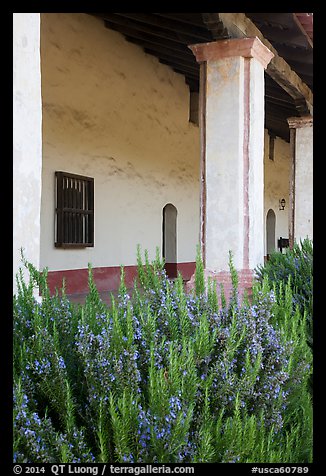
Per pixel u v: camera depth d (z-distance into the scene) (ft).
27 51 9.07
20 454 5.08
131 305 7.09
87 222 30.99
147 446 5.25
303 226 31.91
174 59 36.37
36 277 8.05
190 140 44.27
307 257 14.38
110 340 6.10
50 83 28.12
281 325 8.00
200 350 6.29
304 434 6.52
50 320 7.08
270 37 22.03
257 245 19.84
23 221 8.91
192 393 5.74
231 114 19.31
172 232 43.32
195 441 5.57
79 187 30.40
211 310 7.43
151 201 38.78
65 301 7.59
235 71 19.20
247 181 19.42
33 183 9.12
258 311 7.41
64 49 29.12
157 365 6.07
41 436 5.31
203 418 5.73
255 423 5.88
